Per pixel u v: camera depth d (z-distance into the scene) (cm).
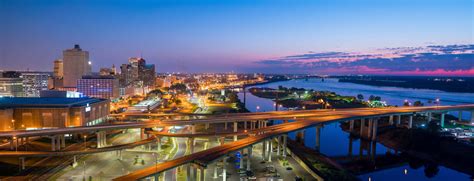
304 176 15550
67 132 19050
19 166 15762
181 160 13525
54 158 17388
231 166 16825
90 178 14275
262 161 17812
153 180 14000
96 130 19888
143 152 19200
